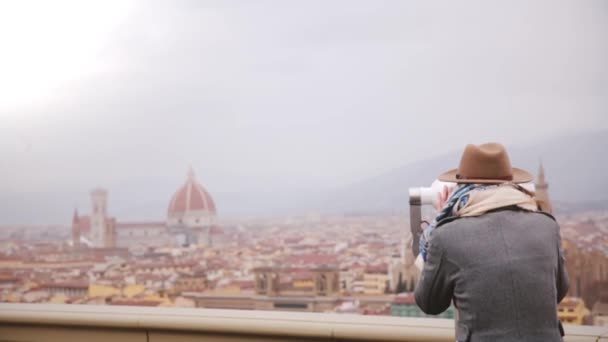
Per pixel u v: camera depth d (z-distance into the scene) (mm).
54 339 2734
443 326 2307
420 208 1965
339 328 2371
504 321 1627
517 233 1694
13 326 2789
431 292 1760
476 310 1652
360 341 2375
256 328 2455
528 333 1615
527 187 1867
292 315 2496
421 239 1884
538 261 1664
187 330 2547
